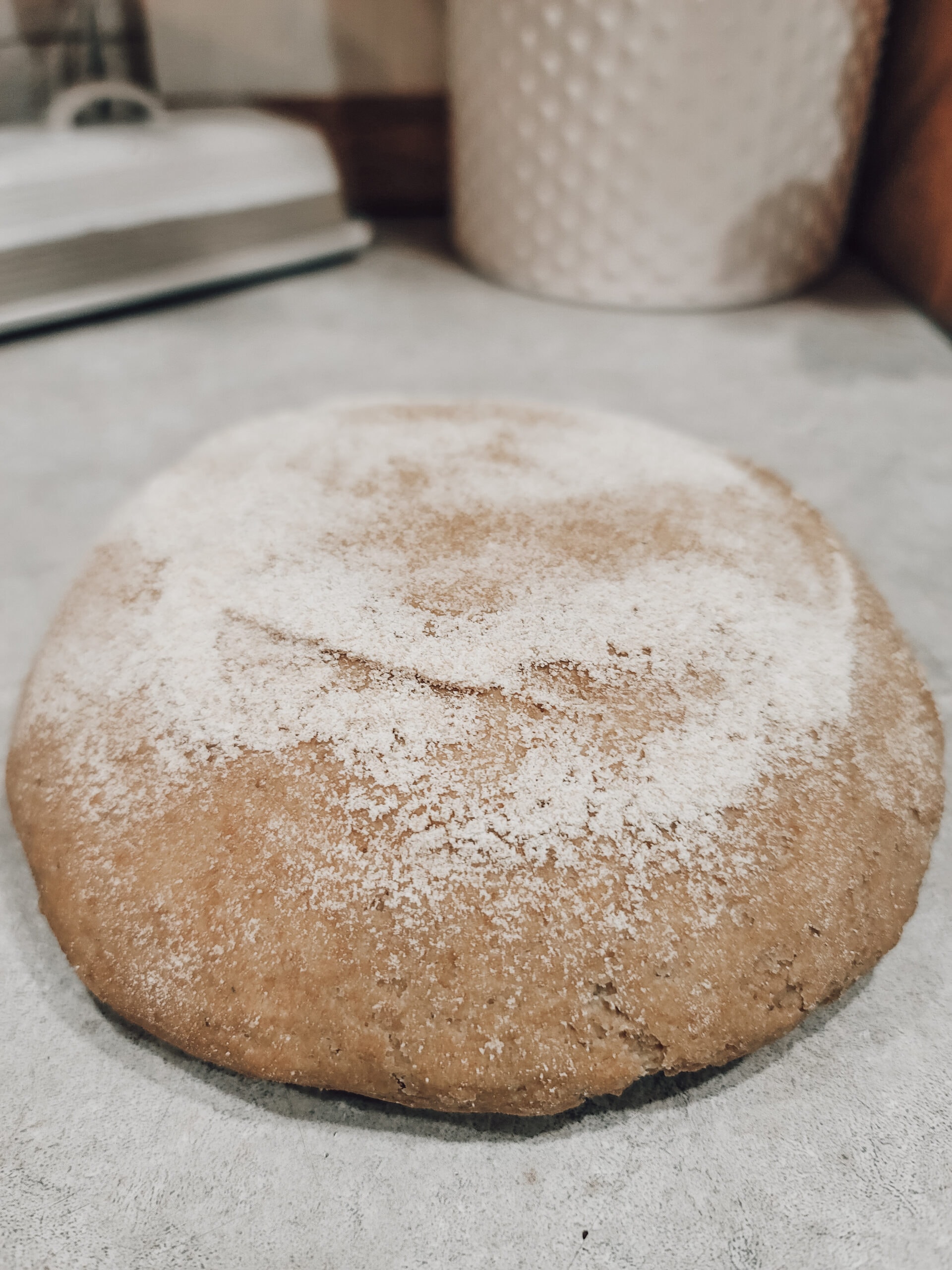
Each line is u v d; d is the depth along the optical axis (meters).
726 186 0.55
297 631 0.23
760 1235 0.19
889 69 0.62
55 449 0.45
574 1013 0.19
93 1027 0.22
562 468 0.29
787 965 0.20
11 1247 0.18
